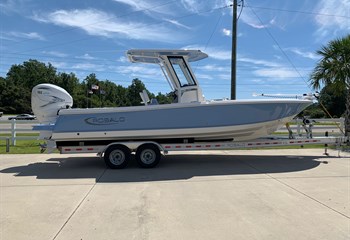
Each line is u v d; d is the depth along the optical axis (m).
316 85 14.19
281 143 10.14
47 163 10.30
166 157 11.23
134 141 9.42
